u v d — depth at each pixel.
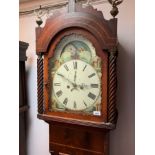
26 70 1.50
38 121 1.47
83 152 1.02
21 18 1.51
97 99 0.92
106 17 1.16
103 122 0.90
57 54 1.00
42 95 1.05
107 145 0.98
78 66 0.96
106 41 0.87
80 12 0.92
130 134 1.13
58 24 0.96
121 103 1.15
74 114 0.97
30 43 1.48
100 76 0.91
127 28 1.12
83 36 0.93
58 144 1.08
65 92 0.99
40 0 1.39
